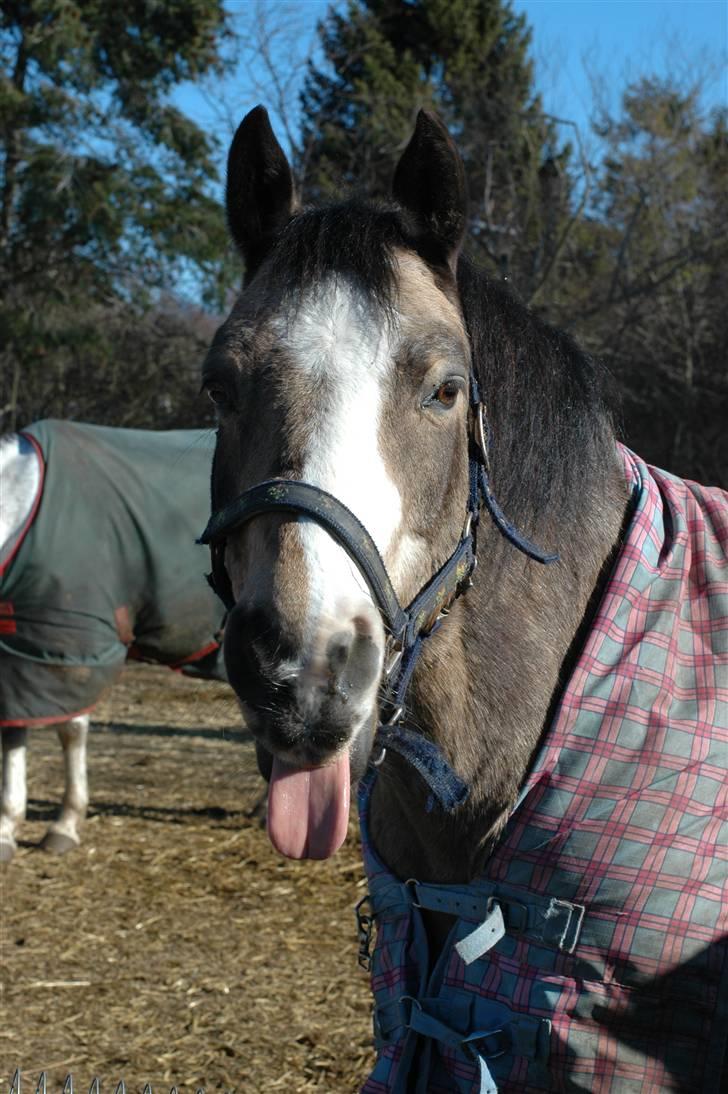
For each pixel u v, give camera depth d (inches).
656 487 67.6
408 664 58.2
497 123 565.9
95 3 547.5
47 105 541.0
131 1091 110.4
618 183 548.1
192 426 594.2
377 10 722.8
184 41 559.8
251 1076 114.1
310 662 50.7
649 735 58.9
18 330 547.5
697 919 57.3
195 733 278.4
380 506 54.6
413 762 58.8
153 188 553.9
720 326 488.7
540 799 58.6
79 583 173.5
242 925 155.9
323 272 57.6
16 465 175.0
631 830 57.6
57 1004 130.8
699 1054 56.9
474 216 545.6
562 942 57.4
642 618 61.9
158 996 133.1
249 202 65.6
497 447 64.2
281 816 53.6
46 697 174.6
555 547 64.1
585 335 504.7
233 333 58.6
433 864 64.1
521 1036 57.2
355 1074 114.5
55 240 562.6
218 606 185.2
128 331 601.3
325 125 547.2
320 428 54.2
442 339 57.7
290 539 52.2
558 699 62.4
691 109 543.5
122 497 177.9
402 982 62.9
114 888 169.8
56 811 209.8
